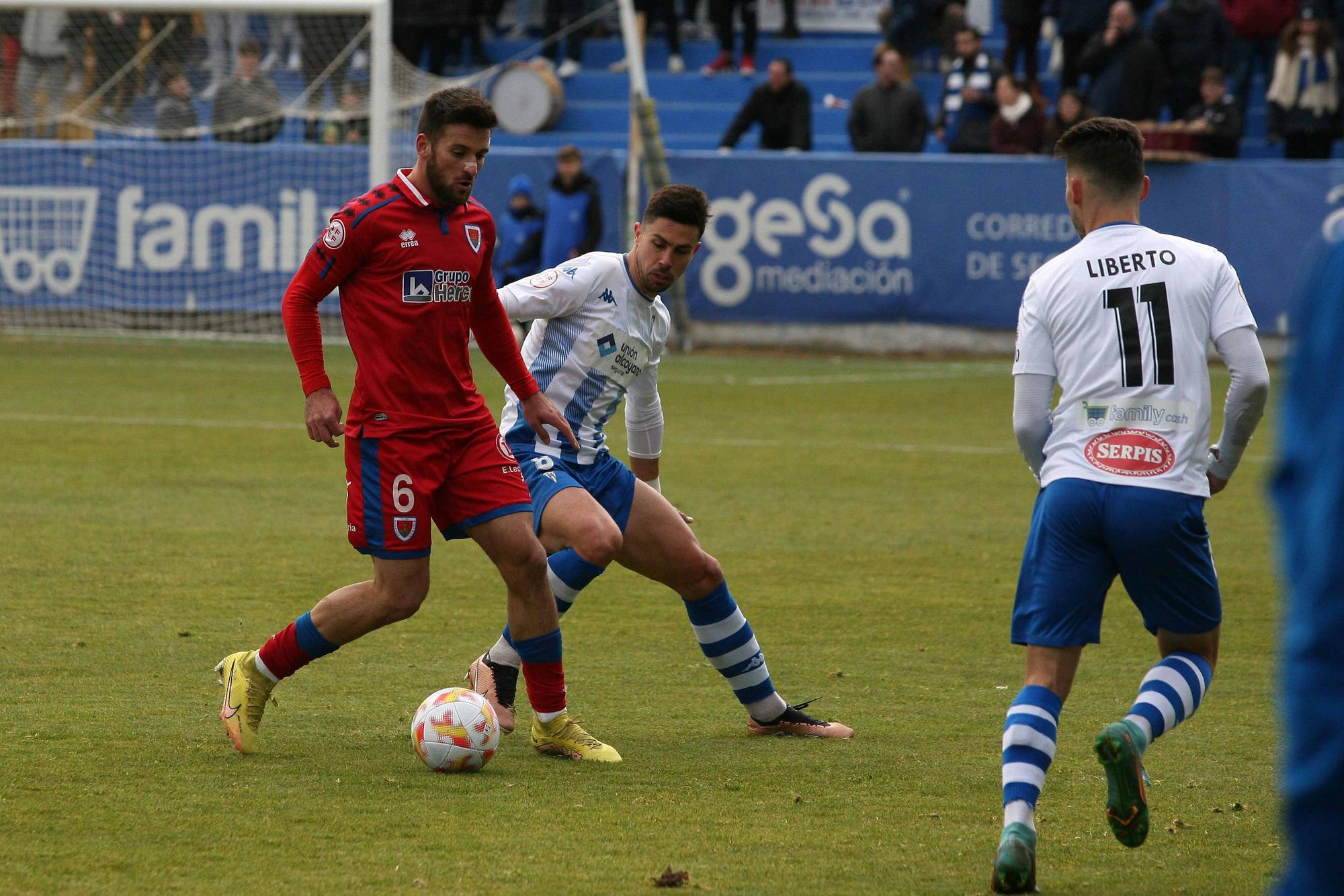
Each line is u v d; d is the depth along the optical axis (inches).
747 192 2583.7
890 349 2573.8
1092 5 2677.2
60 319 2664.9
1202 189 2453.2
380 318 606.2
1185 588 518.0
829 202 2564.0
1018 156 2568.9
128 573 992.2
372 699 721.0
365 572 1012.5
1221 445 537.6
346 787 583.2
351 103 2790.4
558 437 676.1
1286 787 227.8
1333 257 226.1
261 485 1353.3
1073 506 509.0
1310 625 220.7
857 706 730.8
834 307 2578.7
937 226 2539.4
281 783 585.9
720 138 3127.5
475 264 619.8
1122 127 531.8
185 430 1678.2
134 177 2623.0
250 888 470.6
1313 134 2583.7
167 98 2812.5
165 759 613.3
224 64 2908.5
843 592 991.0
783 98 2741.1
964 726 694.5
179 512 1215.6
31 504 1228.5
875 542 1162.0
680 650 836.0
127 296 2647.6
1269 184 2428.6
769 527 1214.9
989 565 1082.7
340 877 482.9
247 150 2596.0
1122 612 962.1
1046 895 480.7
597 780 604.7
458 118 593.3
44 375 2126.0
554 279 667.4
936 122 2773.1
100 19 2847.0
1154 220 2470.5
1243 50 2728.8
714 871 494.9
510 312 657.0
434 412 616.1
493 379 2223.2
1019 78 2628.0
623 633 872.3
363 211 602.2
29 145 2635.3
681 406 1953.7
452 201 606.5
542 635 632.4
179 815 542.3
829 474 1481.3
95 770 594.9
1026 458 538.0
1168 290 517.3
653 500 676.1
